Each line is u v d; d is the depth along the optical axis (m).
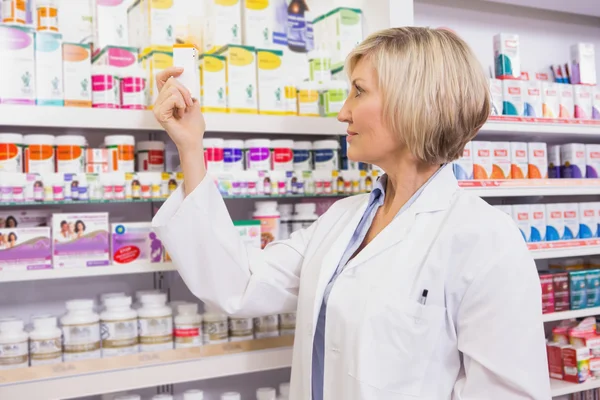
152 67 2.14
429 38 1.45
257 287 1.75
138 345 2.12
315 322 1.54
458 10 3.03
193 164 1.66
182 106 1.61
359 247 1.63
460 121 1.44
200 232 1.66
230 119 2.21
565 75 3.04
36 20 2.11
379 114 1.50
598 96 2.86
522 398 1.31
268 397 2.30
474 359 1.36
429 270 1.44
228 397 2.25
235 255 1.72
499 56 2.72
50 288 2.32
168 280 2.52
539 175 2.71
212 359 2.13
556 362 2.71
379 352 1.42
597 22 3.44
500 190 2.53
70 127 2.15
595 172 2.88
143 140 2.47
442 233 1.45
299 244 1.84
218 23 2.29
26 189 1.94
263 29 2.36
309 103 2.40
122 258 2.09
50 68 2.00
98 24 2.26
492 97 2.59
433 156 1.48
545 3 2.99
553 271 2.85
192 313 2.20
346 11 2.50
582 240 2.78
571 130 2.72
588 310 2.76
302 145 2.43
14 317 2.05
